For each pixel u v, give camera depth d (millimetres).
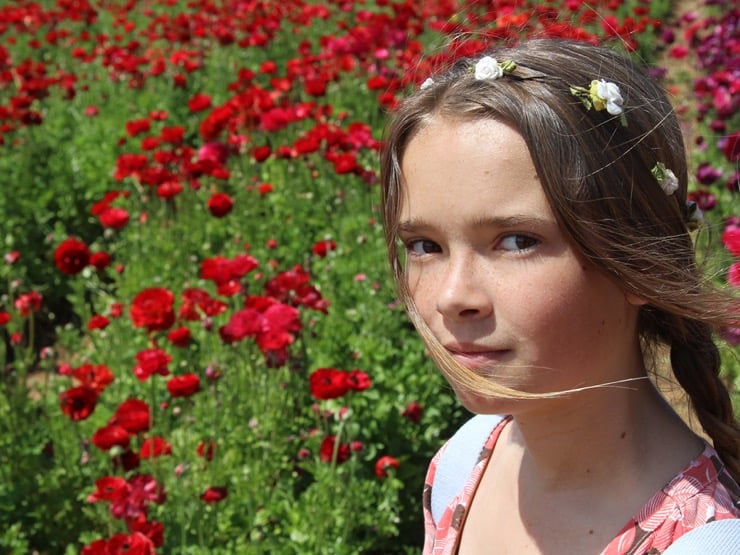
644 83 1158
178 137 5902
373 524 3217
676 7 10859
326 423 3510
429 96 1113
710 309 1094
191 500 3211
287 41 9992
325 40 7875
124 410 3039
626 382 1127
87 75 9305
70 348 4996
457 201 1053
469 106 1064
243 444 3549
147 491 2795
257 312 3252
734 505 1079
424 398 3707
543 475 1189
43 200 6516
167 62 9594
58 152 7160
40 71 8188
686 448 1145
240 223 5801
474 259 1065
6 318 3900
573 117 1036
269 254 5355
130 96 8383
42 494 3598
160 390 4133
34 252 6215
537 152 1018
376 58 7539
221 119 5703
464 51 1625
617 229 1036
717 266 1581
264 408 3619
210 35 9820
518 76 1082
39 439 3807
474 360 1071
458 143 1062
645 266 1053
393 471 3156
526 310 1037
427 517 1482
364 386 3004
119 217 5066
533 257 1040
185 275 5289
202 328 4324
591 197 1024
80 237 6758
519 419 1164
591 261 1032
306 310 4098
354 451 3113
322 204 5777
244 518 3244
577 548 1131
